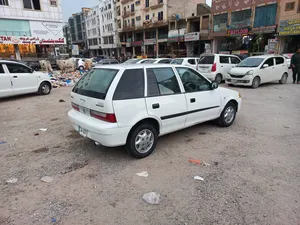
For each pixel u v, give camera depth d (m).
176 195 2.72
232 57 13.12
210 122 5.57
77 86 4.02
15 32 25.64
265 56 11.26
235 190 2.79
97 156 3.79
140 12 44.34
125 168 3.37
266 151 3.88
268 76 11.08
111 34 55.53
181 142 4.34
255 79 10.52
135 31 48.22
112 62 26.83
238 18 26.28
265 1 23.28
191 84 4.33
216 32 28.59
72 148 4.13
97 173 3.24
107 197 2.70
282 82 11.98
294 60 11.38
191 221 2.29
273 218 2.32
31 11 26.17
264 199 2.62
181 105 4.04
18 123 5.74
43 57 28.78
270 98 8.36
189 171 3.27
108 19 55.72
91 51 70.06
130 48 52.09
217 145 4.18
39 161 3.64
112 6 52.69
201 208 2.48
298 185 2.88
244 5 25.20
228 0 26.70
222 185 2.91
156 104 3.65
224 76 12.58
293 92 9.41
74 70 21.59
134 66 3.61
